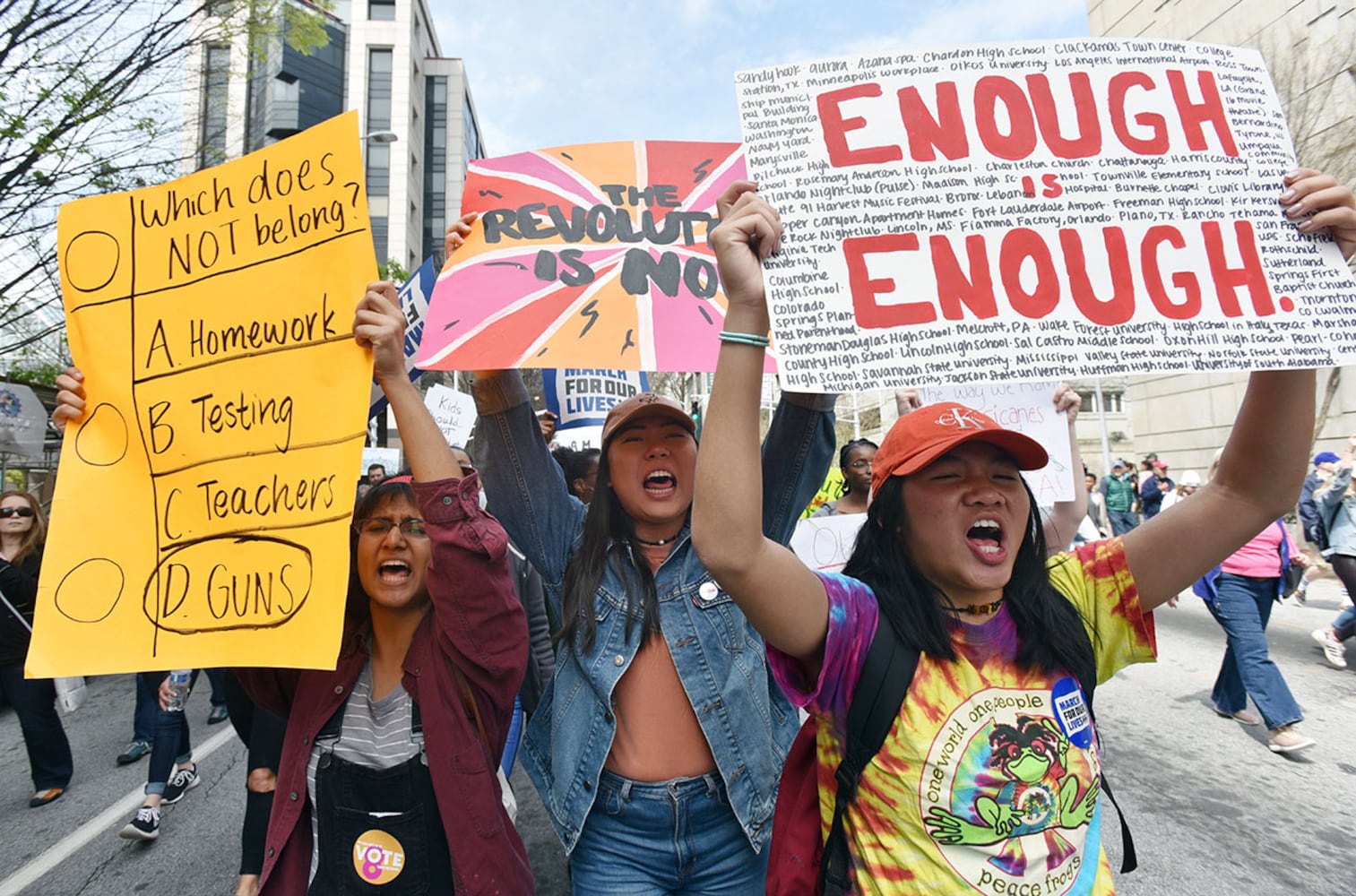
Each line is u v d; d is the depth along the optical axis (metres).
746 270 1.34
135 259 1.87
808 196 1.42
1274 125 1.55
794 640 1.36
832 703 1.41
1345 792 3.78
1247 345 1.42
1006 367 1.38
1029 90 1.50
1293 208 1.48
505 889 1.62
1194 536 1.49
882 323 1.37
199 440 1.75
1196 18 16.69
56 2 6.57
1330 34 13.53
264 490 1.68
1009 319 1.39
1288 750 4.26
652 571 1.99
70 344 1.88
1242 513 1.47
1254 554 4.57
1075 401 3.15
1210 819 3.54
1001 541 1.42
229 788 4.41
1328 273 1.47
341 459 1.63
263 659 1.60
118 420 1.81
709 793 1.82
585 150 2.25
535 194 2.19
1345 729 4.68
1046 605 1.42
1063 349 1.39
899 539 1.49
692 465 2.02
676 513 1.98
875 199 1.43
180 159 7.98
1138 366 1.39
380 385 1.68
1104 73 1.52
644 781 1.83
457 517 1.62
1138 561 1.53
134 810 4.11
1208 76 1.54
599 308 2.07
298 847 1.69
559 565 2.15
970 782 1.30
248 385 1.74
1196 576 1.49
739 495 1.29
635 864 1.83
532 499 2.15
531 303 2.07
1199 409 17.91
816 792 1.51
